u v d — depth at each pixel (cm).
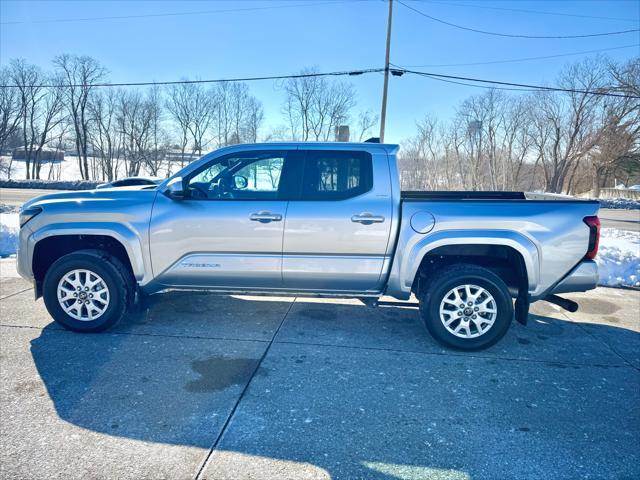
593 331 468
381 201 402
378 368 365
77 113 4906
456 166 3841
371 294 423
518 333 457
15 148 5181
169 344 403
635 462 250
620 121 4781
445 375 355
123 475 230
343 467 241
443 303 398
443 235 393
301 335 434
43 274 443
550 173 4997
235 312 497
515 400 318
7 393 311
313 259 407
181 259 416
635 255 753
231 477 231
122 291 415
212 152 425
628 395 329
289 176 415
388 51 1992
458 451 257
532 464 247
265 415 290
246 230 405
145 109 4831
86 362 362
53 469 234
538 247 389
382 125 2081
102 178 5112
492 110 3794
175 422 280
